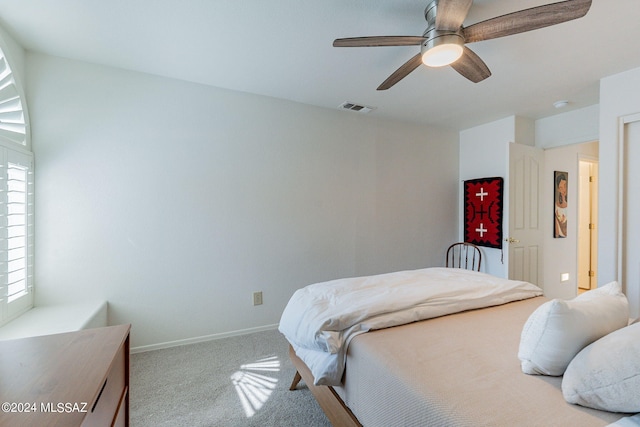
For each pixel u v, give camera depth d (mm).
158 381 1964
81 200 2201
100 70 2246
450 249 3865
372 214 3369
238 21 1729
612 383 744
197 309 2566
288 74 2375
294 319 1565
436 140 3766
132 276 2348
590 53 2029
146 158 2385
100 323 2080
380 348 1172
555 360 927
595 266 4273
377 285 1841
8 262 1782
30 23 1758
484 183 3537
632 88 2248
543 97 2789
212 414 1654
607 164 2371
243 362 2221
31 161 2033
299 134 2969
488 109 3121
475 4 1555
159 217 2428
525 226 3197
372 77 2424
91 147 2225
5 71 1832
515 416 783
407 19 1703
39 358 941
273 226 2861
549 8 1257
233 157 2689
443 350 1148
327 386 1406
